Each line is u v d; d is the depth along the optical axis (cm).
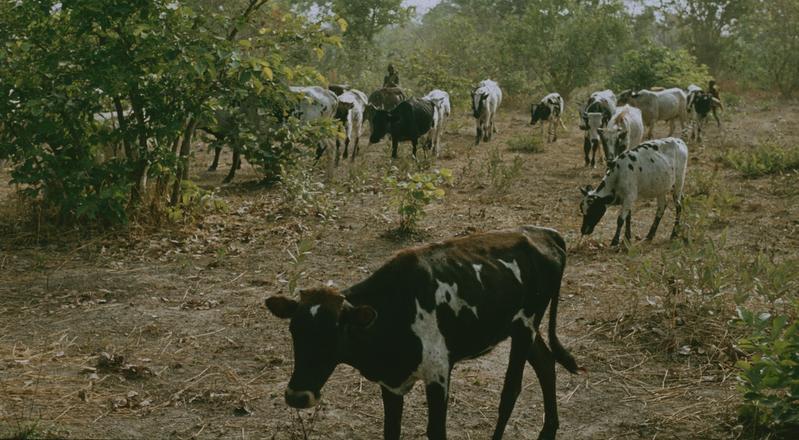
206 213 1148
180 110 1048
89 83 1024
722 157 1680
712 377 636
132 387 613
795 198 1302
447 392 432
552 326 514
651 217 1207
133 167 1041
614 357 679
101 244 987
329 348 391
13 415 552
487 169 1569
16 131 1044
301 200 1189
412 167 1530
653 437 541
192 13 999
